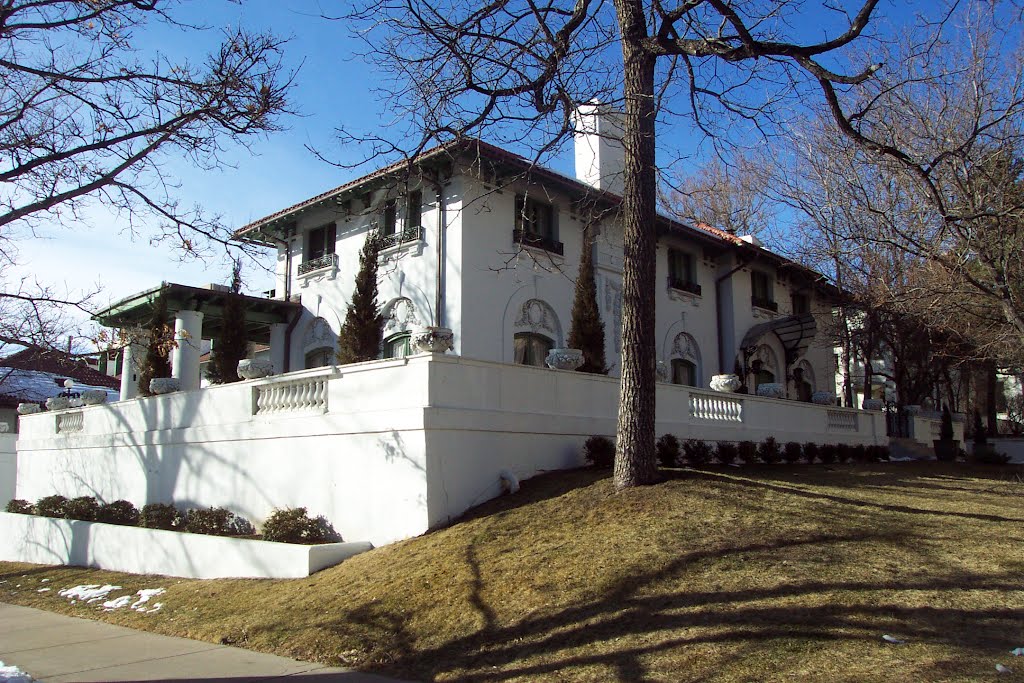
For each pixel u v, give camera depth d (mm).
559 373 13352
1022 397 36688
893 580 7621
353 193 20297
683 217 25078
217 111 10602
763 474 13234
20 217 10234
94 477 18344
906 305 17562
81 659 8039
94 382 30656
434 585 8938
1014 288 14453
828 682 5629
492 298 18688
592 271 18703
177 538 12602
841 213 19531
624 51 11852
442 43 10680
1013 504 11188
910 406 26172
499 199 19250
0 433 24219
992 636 6305
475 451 11539
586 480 11688
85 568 14508
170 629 9477
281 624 8828
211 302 21969
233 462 14164
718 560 8398
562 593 8164
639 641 6887
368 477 11617
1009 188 13430
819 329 30656
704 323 25578
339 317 21453
